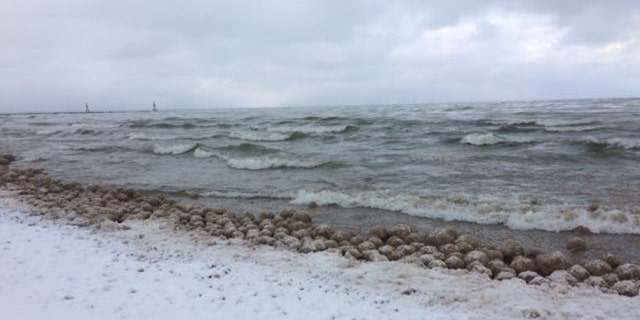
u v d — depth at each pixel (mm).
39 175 16031
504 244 7258
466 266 6527
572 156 15664
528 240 7895
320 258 6680
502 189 11289
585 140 18047
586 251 7316
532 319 4734
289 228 8602
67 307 4812
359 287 5598
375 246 7430
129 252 6848
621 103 47938
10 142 28641
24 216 9320
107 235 7855
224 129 32000
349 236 7926
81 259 6375
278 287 5531
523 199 10180
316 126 29031
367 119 31391
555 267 6410
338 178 13445
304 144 21984
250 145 20688
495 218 8984
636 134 20047
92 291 5250
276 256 6812
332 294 5348
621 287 5590
